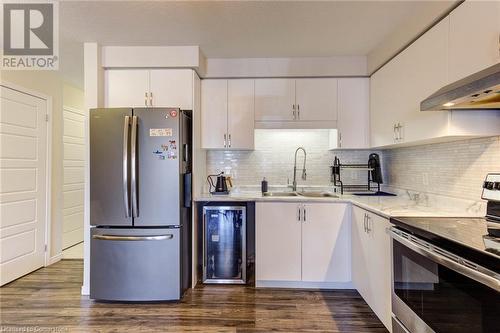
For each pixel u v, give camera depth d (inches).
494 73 45.6
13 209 119.6
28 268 127.0
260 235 110.0
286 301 100.8
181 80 111.7
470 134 68.5
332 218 107.7
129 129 96.9
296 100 122.4
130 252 98.7
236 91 122.8
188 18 88.6
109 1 79.0
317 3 80.0
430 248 52.4
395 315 67.9
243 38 102.6
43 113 135.6
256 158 136.8
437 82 74.0
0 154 113.7
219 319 89.0
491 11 57.0
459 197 81.8
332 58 119.7
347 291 108.7
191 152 112.2
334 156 135.6
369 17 87.0
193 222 112.7
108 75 111.7
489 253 41.0
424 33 80.4
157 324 86.2
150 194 98.7
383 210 79.6
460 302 47.1
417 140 83.5
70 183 173.0
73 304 98.9
